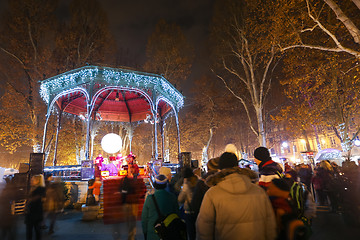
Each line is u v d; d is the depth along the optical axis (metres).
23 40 21.41
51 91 13.63
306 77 17.33
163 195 3.22
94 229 6.52
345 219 5.95
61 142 25.33
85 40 25.27
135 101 19.00
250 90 21.22
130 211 5.40
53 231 6.09
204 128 39.72
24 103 21.56
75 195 10.52
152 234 3.11
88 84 12.33
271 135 48.97
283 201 2.30
